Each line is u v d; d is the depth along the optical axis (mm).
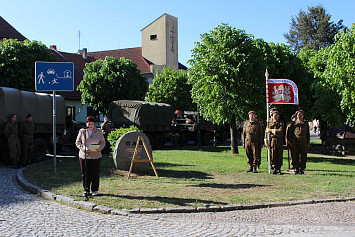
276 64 23062
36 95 15781
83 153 7852
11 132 13156
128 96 27172
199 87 17984
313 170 12617
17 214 6559
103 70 26547
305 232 5547
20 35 33344
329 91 18781
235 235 5422
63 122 17484
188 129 27141
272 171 11750
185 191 8422
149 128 22656
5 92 14016
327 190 8656
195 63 17938
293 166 11664
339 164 15680
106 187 8867
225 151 20516
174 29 52875
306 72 23891
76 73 37844
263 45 22766
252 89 17078
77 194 8031
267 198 7746
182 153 18359
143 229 5703
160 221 6184
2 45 23141
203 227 5828
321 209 7062
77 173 11266
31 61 23453
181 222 6121
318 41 55562
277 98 11664
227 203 7258
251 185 9266
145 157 11695
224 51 17000
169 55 51906
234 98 16781
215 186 9094
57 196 7777
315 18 58125
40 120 15773
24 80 23094
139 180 9938
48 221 6125
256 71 17203
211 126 29422
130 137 11531
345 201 7816
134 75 27641
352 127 20828
